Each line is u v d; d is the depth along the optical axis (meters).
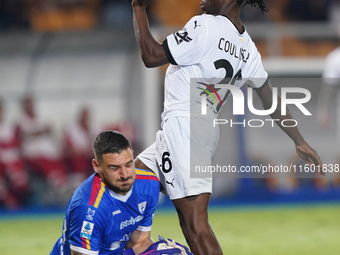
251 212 29.20
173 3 47.16
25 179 32.88
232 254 17.84
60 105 35.38
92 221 11.23
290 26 40.25
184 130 11.82
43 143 33.31
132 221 11.96
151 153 12.66
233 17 12.21
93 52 36.00
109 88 35.50
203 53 11.63
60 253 12.20
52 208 32.72
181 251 11.83
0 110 33.34
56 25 48.19
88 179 11.66
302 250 18.47
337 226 23.91
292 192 34.75
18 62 35.47
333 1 48.78
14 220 28.50
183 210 11.85
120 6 47.69
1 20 45.69
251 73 12.77
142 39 11.70
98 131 34.72
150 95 34.81
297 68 37.03
